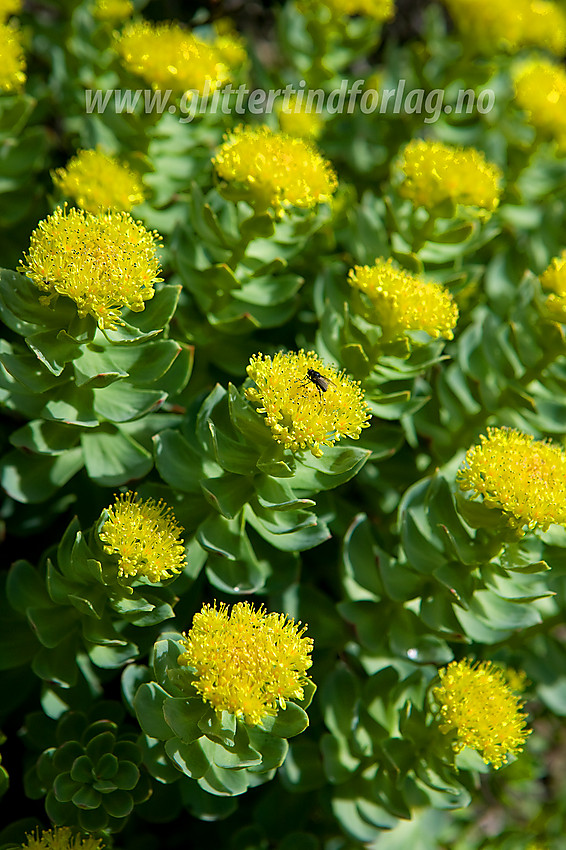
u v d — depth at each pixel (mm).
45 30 853
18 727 758
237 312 761
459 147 806
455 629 721
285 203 733
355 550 740
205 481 707
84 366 706
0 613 740
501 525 704
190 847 771
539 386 774
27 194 795
